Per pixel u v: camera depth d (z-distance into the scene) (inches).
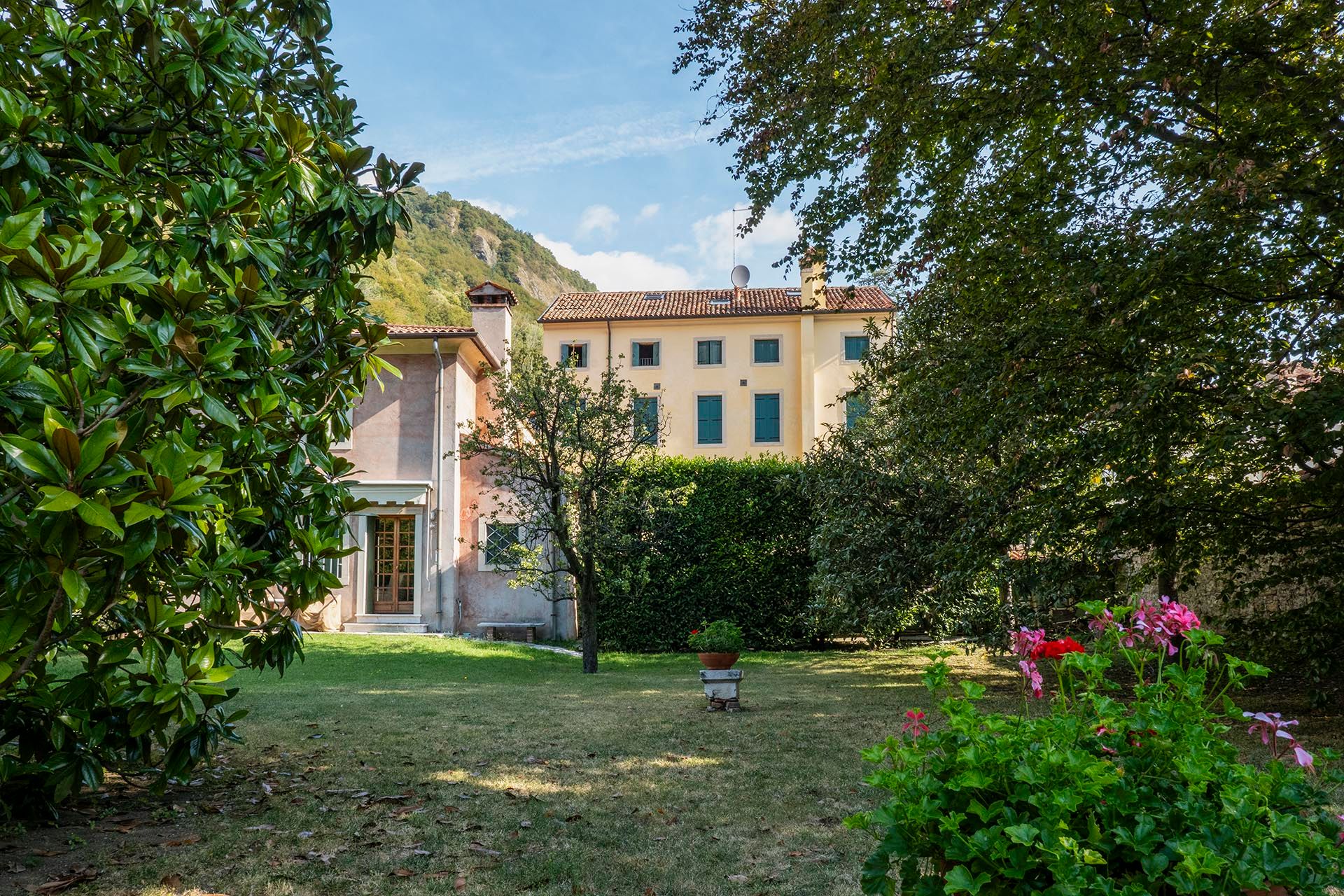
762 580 769.6
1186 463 344.2
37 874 155.4
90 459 110.6
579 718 355.9
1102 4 325.4
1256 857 79.0
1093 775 84.3
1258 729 311.1
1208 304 345.4
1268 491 363.9
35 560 122.6
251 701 410.3
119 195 164.1
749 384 1368.1
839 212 434.0
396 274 2591.0
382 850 173.3
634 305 1449.3
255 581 195.2
